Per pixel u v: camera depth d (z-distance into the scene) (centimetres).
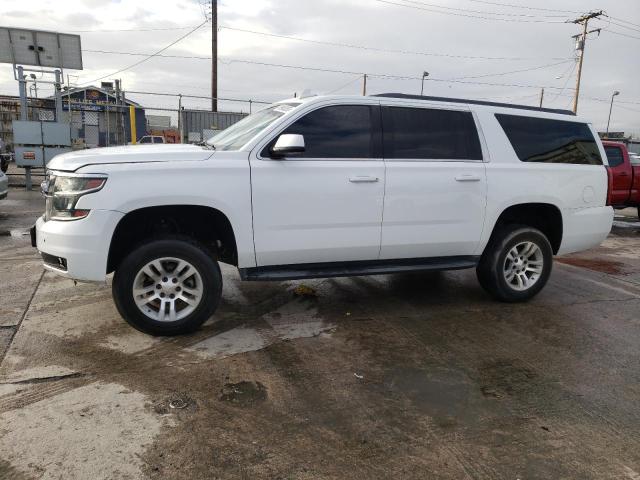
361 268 483
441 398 348
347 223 458
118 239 436
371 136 468
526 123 543
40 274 603
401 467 274
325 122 454
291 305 528
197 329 450
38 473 258
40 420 304
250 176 423
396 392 354
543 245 551
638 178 1262
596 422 325
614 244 1002
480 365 402
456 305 547
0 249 736
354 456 282
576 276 705
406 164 476
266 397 340
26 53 1611
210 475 262
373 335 455
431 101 499
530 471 275
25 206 1185
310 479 262
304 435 299
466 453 288
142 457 273
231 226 423
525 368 400
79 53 1669
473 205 504
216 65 2456
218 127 1919
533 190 530
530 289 555
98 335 430
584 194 565
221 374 370
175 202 403
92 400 328
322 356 407
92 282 399
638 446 300
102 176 390
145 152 415
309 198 441
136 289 414
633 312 547
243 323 473
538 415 331
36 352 395
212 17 2412
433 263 510
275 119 450
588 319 518
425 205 484
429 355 418
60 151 1501
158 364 382
